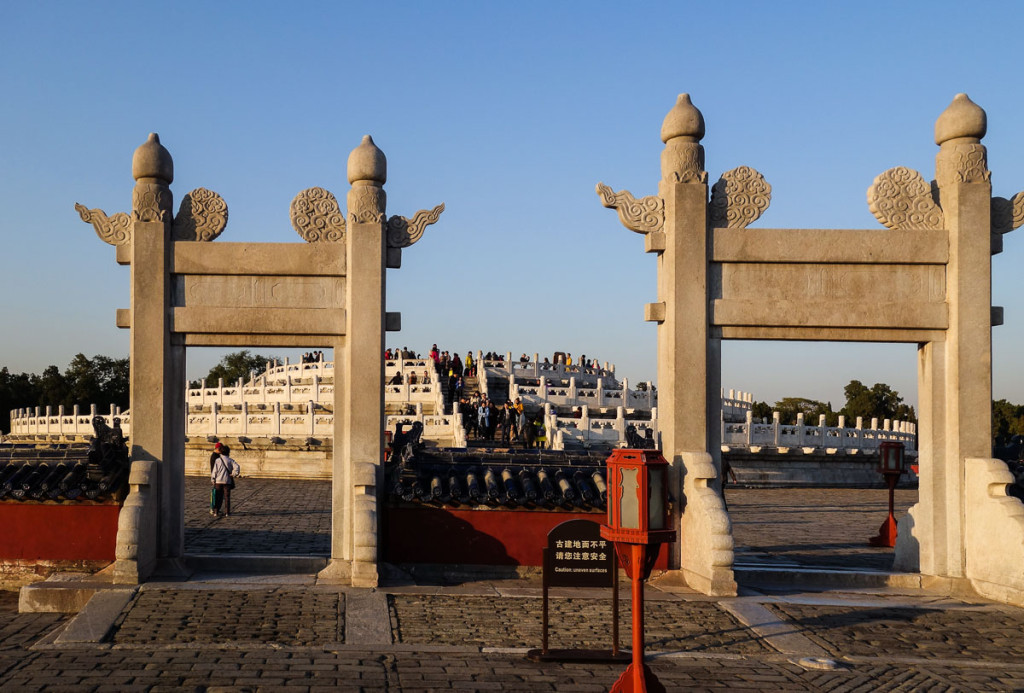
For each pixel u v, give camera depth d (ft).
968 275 51.49
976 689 33.91
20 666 33.12
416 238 51.60
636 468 29.78
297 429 137.39
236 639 36.91
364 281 50.65
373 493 48.44
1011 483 48.83
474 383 170.71
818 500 114.52
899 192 52.34
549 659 35.09
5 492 48.70
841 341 52.39
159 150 51.16
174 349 50.98
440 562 50.37
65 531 49.42
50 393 330.54
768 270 52.34
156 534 49.34
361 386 50.31
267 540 67.62
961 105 52.34
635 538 29.35
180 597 42.96
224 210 51.39
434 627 39.58
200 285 51.08
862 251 51.83
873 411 291.99
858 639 40.06
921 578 51.60
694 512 49.26
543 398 148.15
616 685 29.96
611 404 151.84
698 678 33.86
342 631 38.37
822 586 51.67
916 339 52.29
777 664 36.14
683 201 51.93
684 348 51.55
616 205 52.60
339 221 51.47
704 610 43.70
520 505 50.52
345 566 49.42
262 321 50.62
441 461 53.62
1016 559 46.78
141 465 48.44
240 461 138.62
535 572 50.57
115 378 345.92
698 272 51.72
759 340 52.42
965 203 51.67
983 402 51.19
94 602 41.68
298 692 30.58
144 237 50.42
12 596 47.83
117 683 31.17
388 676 32.58
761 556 62.69
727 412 168.96
